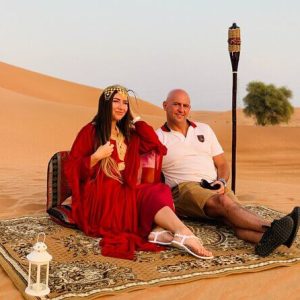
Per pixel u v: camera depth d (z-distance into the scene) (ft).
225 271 13.91
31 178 32.04
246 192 29.94
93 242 16.46
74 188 17.48
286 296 12.72
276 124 160.76
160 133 19.48
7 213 21.18
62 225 18.57
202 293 12.64
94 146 17.54
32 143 62.64
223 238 17.33
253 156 64.49
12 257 14.74
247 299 12.46
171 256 15.20
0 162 46.06
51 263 14.26
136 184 17.24
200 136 19.42
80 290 12.20
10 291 12.41
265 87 159.22
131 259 14.79
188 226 18.89
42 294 11.61
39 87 188.96
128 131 17.69
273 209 23.52
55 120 77.46
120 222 16.90
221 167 19.97
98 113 17.61
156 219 16.10
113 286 12.55
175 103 19.02
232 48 23.06
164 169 19.49
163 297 12.28
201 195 17.74
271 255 15.47
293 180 46.42
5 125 69.62
